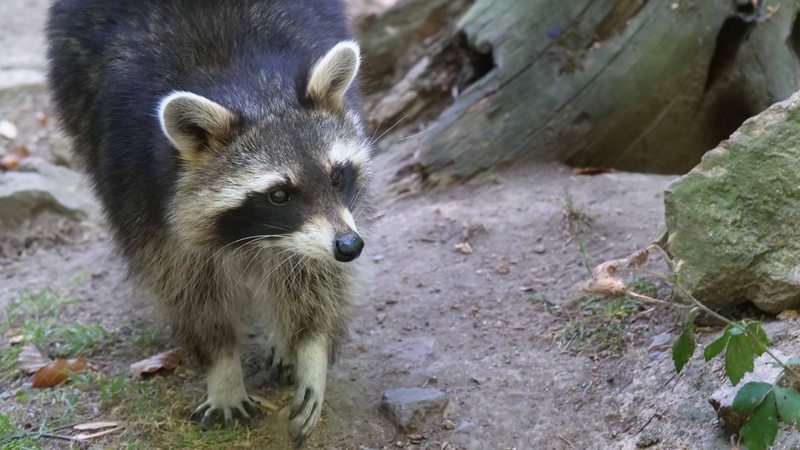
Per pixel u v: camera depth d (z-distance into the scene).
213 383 1.97
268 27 1.99
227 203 1.91
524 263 2.16
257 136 1.90
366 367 2.05
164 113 1.87
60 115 2.12
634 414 1.92
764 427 1.78
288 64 1.96
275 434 1.96
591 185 2.31
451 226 2.25
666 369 1.93
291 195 1.90
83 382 2.04
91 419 1.98
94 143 2.03
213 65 1.95
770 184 1.93
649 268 2.07
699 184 1.94
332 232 1.88
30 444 1.93
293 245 1.90
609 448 1.89
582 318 2.05
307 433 1.94
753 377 1.84
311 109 1.93
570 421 1.94
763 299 1.93
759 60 2.31
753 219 1.93
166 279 1.97
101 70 2.02
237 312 2.00
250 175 1.90
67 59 2.08
